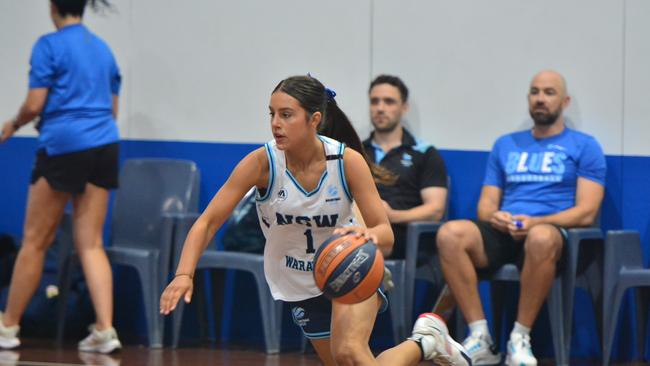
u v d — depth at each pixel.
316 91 6.89
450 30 12.63
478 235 11.02
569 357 11.95
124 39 13.79
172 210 12.98
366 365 6.92
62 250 12.55
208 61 13.51
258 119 13.34
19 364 10.67
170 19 13.64
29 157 14.08
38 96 11.42
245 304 13.24
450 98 12.66
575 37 12.25
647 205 12.09
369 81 12.91
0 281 13.04
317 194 7.08
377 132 12.27
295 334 13.02
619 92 12.13
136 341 12.90
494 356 11.01
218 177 13.48
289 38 13.21
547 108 11.55
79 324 12.91
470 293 10.96
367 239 6.52
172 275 12.28
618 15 12.10
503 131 12.49
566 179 11.56
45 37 11.61
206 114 13.52
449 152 12.67
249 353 11.88
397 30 12.81
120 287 13.73
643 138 12.06
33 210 11.60
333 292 6.39
